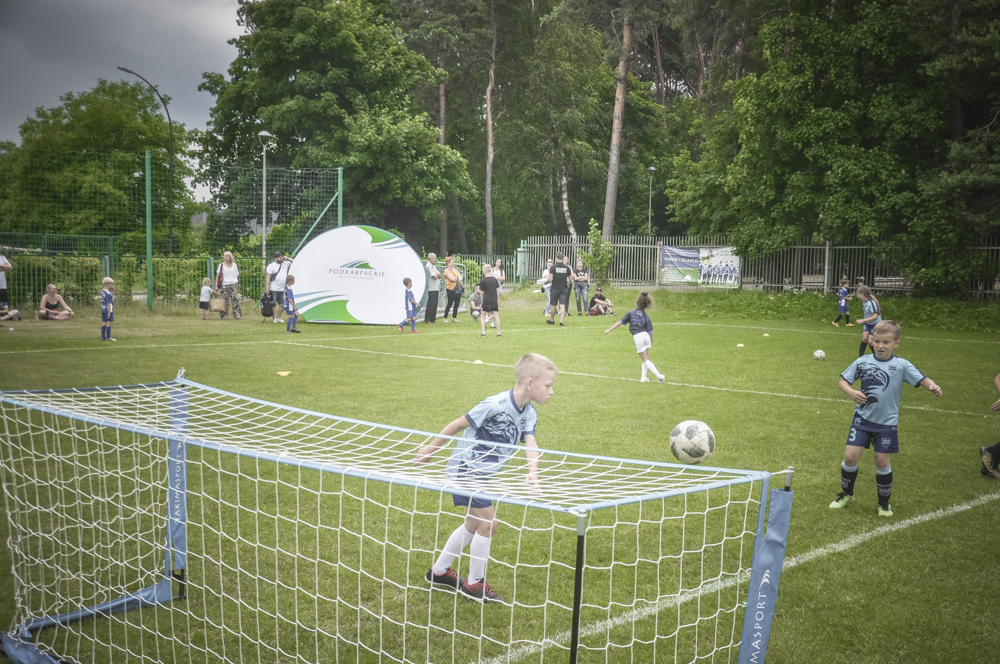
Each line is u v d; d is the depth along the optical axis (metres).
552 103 43.88
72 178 26.28
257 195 24.58
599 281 28.42
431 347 13.72
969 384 10.16
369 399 8.26
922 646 3.15
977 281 21.61
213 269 21.86
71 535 4.20
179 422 3.68
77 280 20.77
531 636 3.17
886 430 4.74
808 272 24.64
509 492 2.61
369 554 3.99
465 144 49.69
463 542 3.53
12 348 12.06
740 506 4.89
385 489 5.07
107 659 2.96
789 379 10.31
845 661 3.03
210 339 14.38
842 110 21.41
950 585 3.75
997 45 18.61
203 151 38.50
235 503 4.71
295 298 18.39
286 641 3.09
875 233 20.69
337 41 33.41
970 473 5.80
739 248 24.98
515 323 19.45
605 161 46.75
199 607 3.40
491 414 3.44
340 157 33.72
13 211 26.14
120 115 35.62
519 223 50.50
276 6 33.69
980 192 20.78
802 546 4.26
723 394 9.05
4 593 3.52
